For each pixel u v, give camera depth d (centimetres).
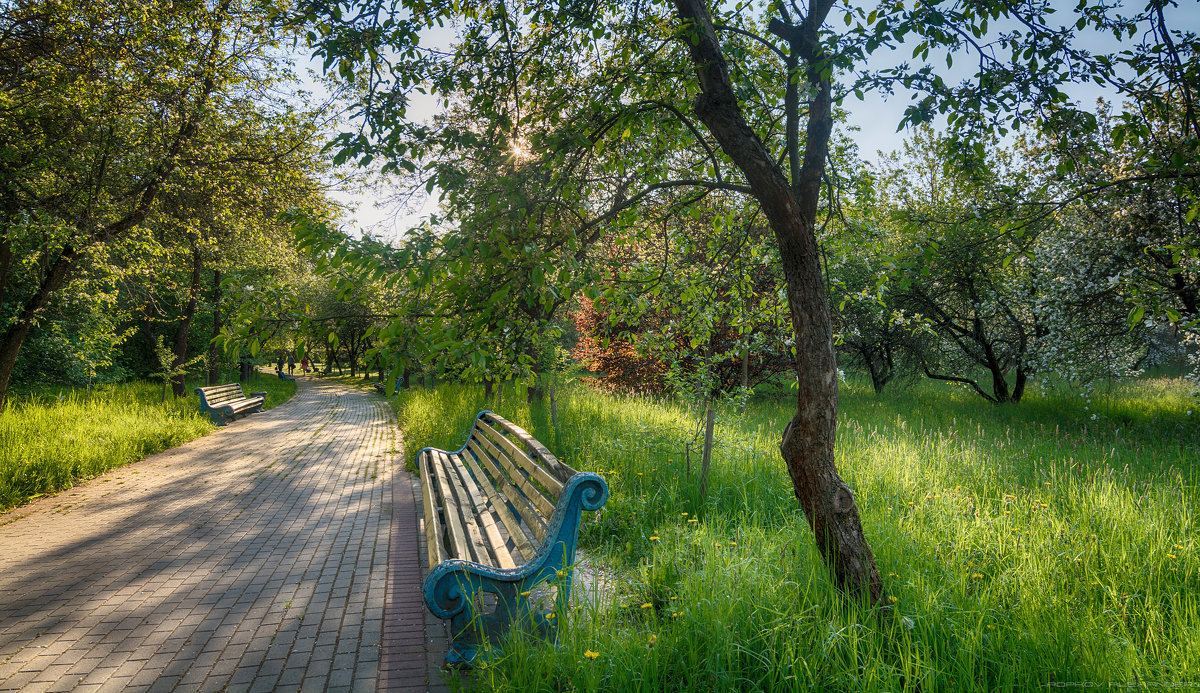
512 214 277
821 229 459
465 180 270
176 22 1009
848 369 1931
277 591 428
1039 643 269
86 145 972
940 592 326
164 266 1400
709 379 805
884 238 450
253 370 3647
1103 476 554
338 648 345
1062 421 1143
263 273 283
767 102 449
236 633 363
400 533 567
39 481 721
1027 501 511
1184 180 357
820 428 303
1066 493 535
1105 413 1190
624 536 493
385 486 774
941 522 443
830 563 311
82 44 939
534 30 392
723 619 296
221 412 1485
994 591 338
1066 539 414
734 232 489
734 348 736
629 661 275
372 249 254
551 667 273
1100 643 271
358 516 629
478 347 280
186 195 1184
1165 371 2070
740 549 396
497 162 284
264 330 270
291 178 1236
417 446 952
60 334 1758
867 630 280
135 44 977
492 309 295
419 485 776
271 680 311
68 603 408
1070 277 1073
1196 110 348
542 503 388
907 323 541
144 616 387
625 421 901
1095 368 1143
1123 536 407
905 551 384
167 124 1050
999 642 276
